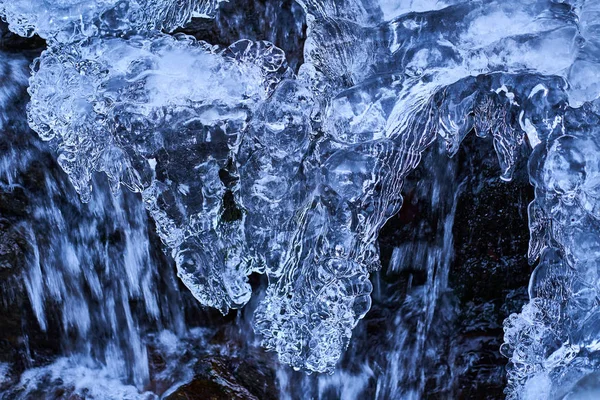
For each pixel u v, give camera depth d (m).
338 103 1.68
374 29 1.70
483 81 1.71
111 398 1.86
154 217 1.74
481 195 1.84
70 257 1.84
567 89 1.69
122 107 1.69
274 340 1.76
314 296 1.72
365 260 1.72
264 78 1.71
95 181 1.81
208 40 1.78
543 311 1.80
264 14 1.78
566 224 1.74
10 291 1.82
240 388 1.86
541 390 1.81
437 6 1.72
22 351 1.85
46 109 1.73
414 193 1.83
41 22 1.73
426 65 1.68
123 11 1.73
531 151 1.75
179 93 1.69
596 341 1.77
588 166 1.70
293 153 1.70
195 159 1.71
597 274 1.75
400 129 1.70
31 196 1.81
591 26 1.70
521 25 1.67
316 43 1.73
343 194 1.68
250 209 1.72
